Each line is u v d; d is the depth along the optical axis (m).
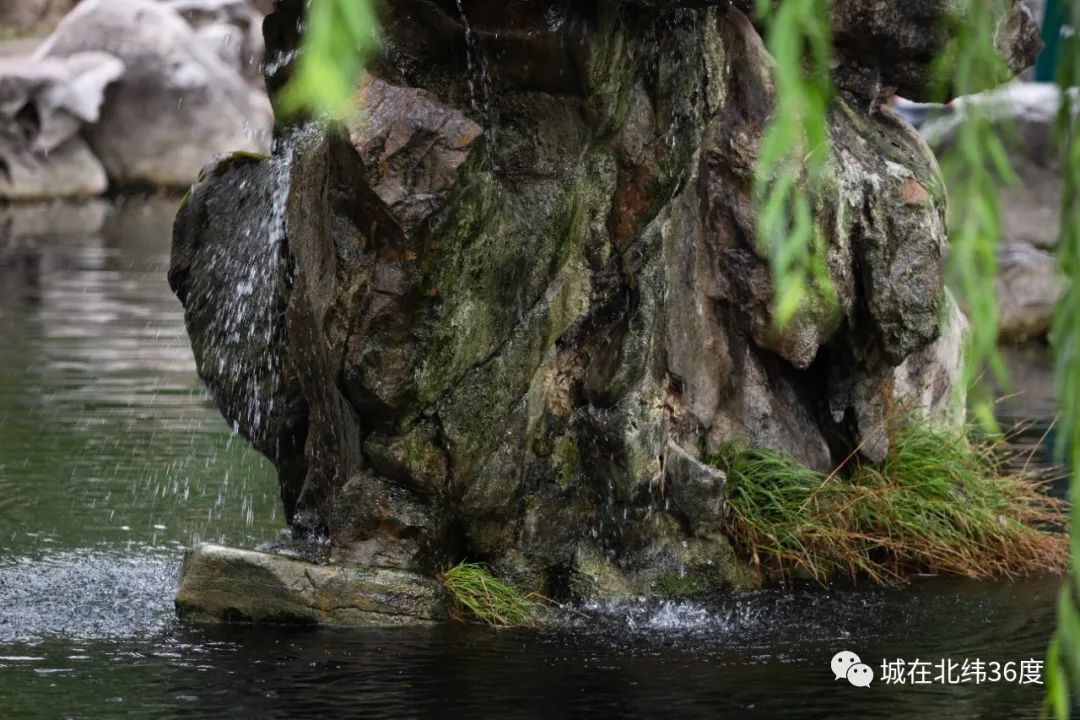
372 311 7.30
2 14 36.53
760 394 9.16
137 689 6.61
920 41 9.18
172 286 9.81
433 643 7.38
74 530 9.49
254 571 7.69
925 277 8.86
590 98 7.49
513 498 8.07
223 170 9.71
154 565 8.78
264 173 9.30
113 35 32.06
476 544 8.12
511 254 7.59
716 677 6.91
